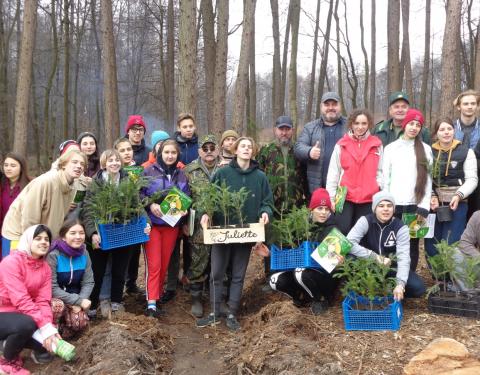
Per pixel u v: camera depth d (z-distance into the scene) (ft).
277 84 57.00
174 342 15.35
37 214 14.64
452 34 29.50
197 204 16.10
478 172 17.74
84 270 15.33
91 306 16.51
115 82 43.47
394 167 16.57
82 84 86.02
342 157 16.92
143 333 14.26
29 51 34.06
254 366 12.70
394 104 17.72
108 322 14.78
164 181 17.12
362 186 16.62
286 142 18.98
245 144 16.14
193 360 14.23
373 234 15.64
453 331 13.61
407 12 58.95
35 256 13.60
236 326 16.20
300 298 16.79
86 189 16.42
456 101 18.47
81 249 15.14
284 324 14.19
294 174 19.01
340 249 14.98
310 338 13.87
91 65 85.56
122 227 15.72
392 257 14.85
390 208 15.08
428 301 15.11
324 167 18.48
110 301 16.93
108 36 42.34
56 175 14.97
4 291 13.35
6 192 17.01
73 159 14.96
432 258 15.48
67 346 13.19
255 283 20.26
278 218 18.74
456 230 17.01
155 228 16.98
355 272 15.02
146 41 92.38
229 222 16.49
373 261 14.55
